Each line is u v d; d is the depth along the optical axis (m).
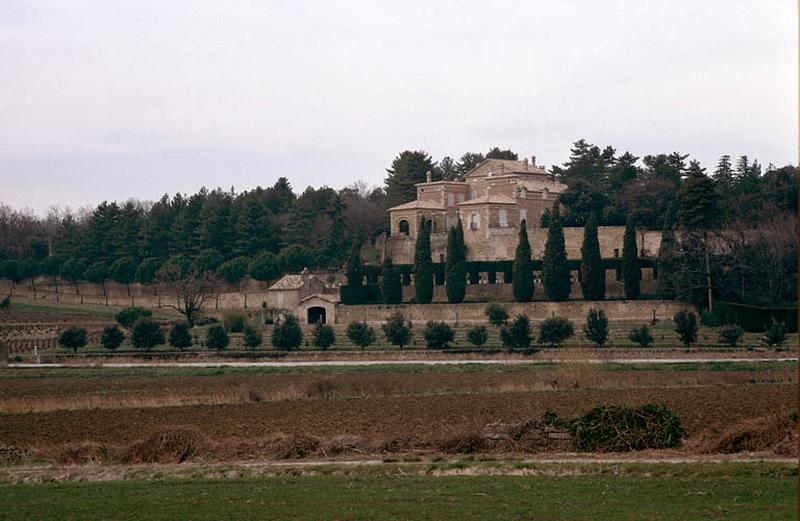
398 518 46.19
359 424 79.00
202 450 64.88
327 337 140.38
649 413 64.25
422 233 176.88
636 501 47.94
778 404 82.44
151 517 47.72
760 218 177.50
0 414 90.88
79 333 145.75
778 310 144.12
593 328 134.25
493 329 159.12
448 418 80.56
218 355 138.38
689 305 157.25
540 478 54.31
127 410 91.81
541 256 189.75
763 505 46.31
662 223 193.25
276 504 49.66
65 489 55.16
